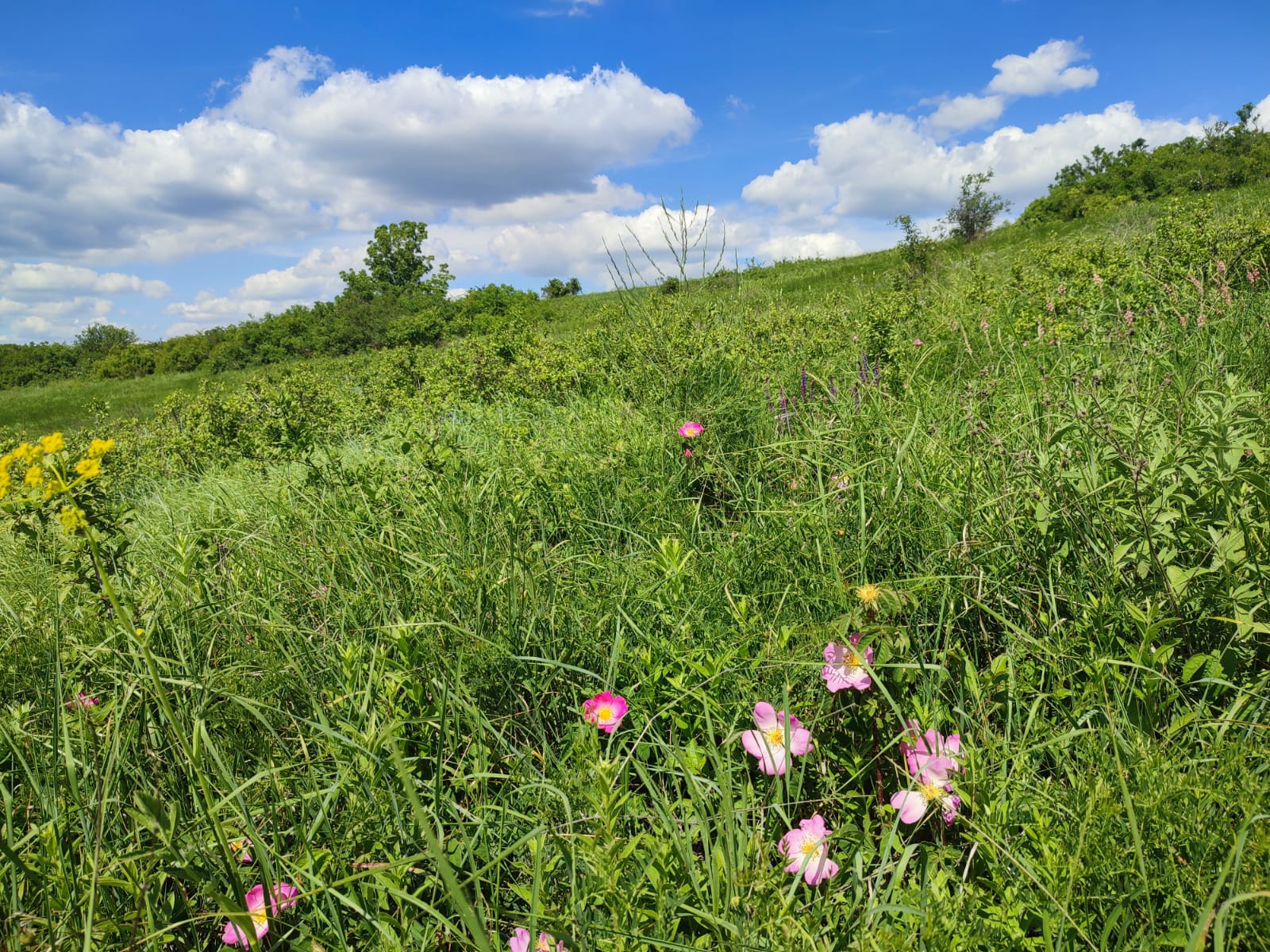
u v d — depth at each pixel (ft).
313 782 5.90
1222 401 8.06
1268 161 116.67
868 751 5.69
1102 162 193.88
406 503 11.48
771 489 11.33
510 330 35.32
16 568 13.10
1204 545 6.11
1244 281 20.94
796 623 7.06
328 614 8.80
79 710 6.36
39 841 5.41
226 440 27.37
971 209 96.43
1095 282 19.88
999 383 12.76
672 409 14.26
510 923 5.02
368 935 4.92
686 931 4.45
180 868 4.14
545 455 13.07
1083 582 6.87
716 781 5.41
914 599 6.12
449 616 7.64
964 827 5.11
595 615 7.93
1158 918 4.05
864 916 4.24
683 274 16.62
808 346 22.07
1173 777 4.33
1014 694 5.76
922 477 9.03
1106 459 7.08
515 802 5.77
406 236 226.17
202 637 8.25
